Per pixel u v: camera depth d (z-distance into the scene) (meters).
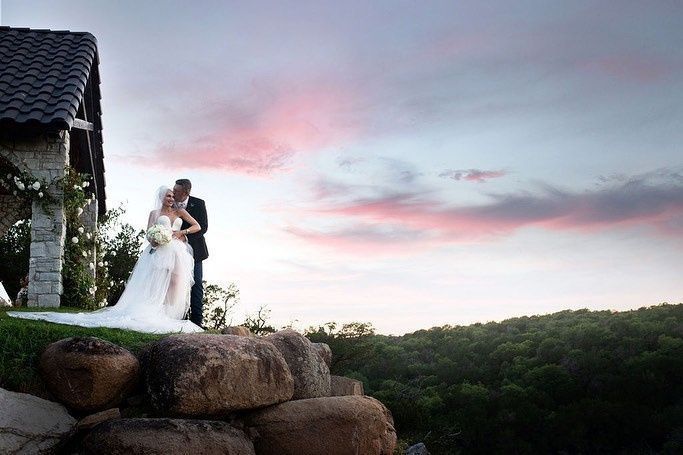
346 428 6.82
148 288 9.17
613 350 50.44
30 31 15.14
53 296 12.31
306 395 7.73
